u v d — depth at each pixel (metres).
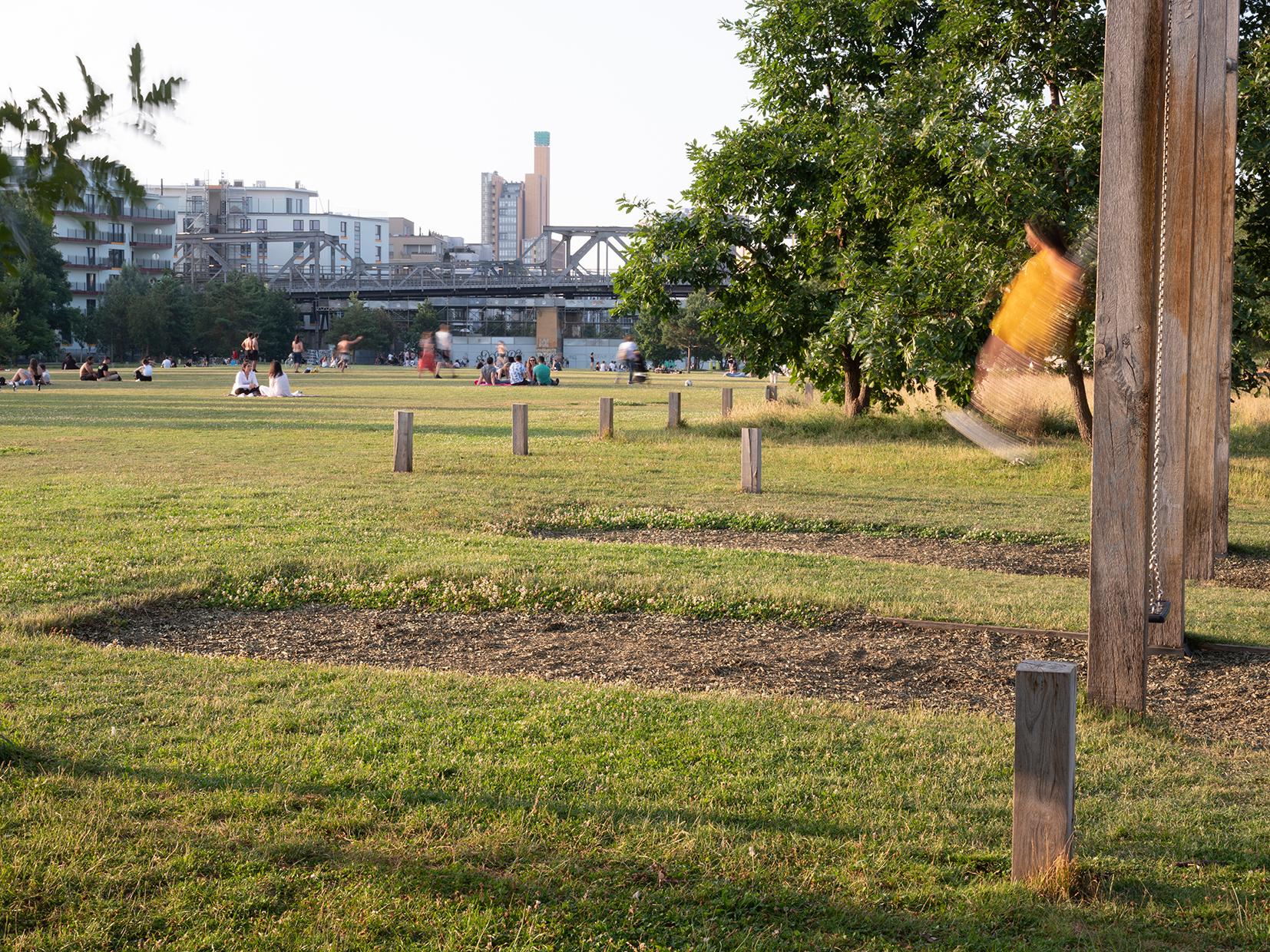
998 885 4.17
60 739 5.61
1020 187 17.81
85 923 3.74
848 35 25.83
